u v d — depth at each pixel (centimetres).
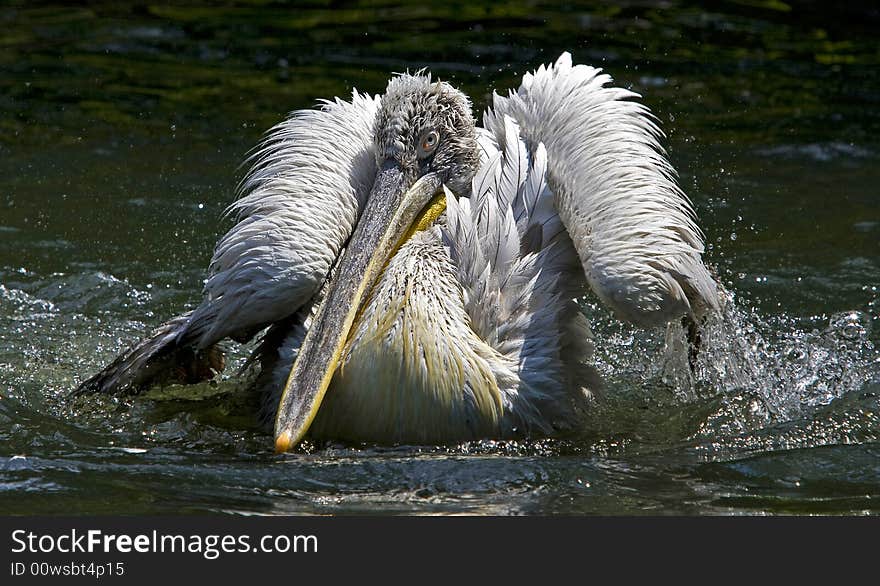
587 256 1004
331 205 1046
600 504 870
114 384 1117
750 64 2327
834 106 2106
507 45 2372
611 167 1041
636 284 991
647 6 2675
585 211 1023
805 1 2717
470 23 2531
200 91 2136
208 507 862
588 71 1127
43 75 2195
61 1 2667
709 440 1013
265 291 1007
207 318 1062
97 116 2003
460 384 963
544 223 1061
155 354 1098
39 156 1827
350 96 2081
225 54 2339
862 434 1020
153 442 1016
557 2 2698
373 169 1092
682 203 1079
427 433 976
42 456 963
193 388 1165
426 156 1062
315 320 989
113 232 1560
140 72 2228
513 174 1075
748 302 1356
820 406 1091
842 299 1363
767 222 1602
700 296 1053
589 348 1084
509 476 916
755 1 2727
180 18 2573
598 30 2491
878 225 1582
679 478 922
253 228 1029
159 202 1661
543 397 1001
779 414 1074
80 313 1338
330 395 995
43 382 1158
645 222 1019
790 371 1174
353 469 930
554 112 1095
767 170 1805
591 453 976
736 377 1149
